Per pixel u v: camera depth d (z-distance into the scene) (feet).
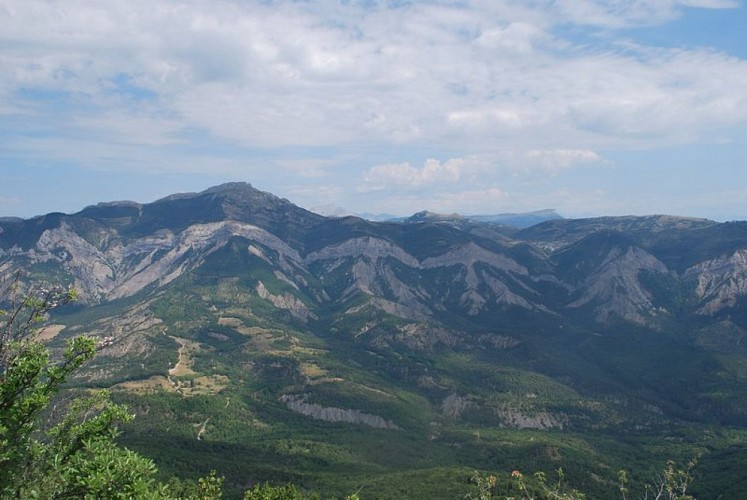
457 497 421.59
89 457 117.70
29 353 116.37
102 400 131.44
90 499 106.22
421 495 449.89
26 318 120.98
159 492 119.24
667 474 153.79
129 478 110.73
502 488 381.60
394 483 496.23
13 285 124.47
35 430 119.85
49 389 117.70
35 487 110.32
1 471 110.42
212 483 246.88
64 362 122.21
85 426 120.88
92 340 123.95
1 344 115.03
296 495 309.63
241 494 458.91
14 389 112.88
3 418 110.83
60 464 115.03
